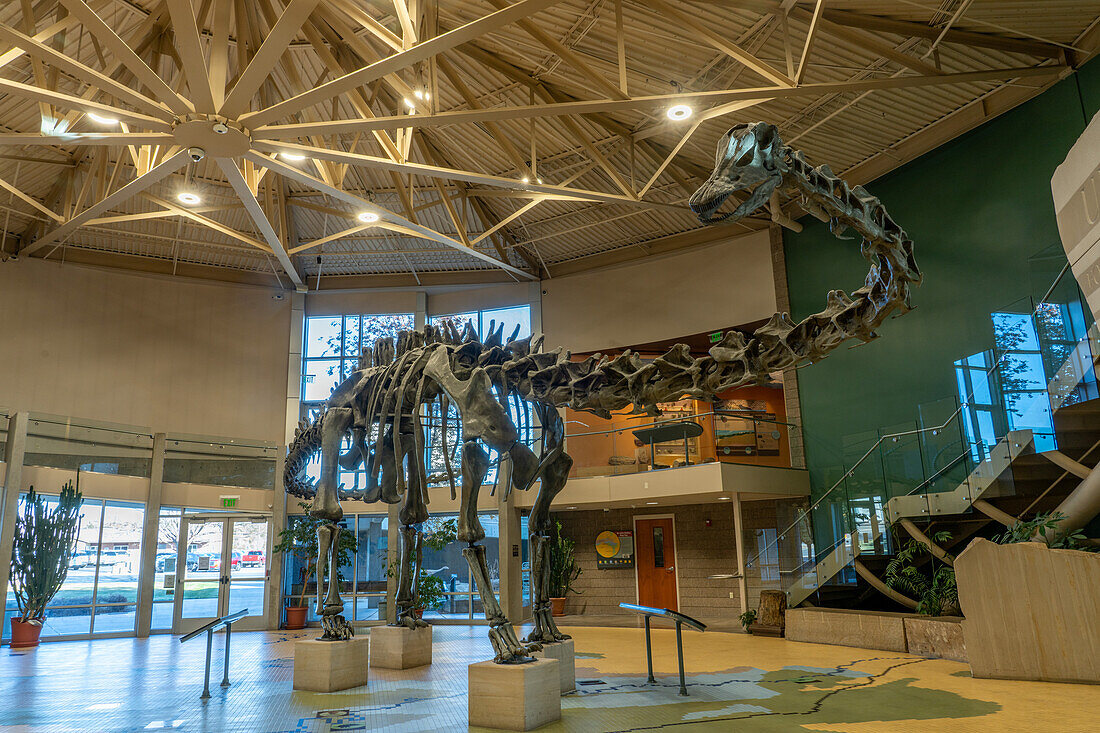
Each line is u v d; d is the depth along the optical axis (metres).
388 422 9.12
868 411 14.52
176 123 9.30
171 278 18.33
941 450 11.49
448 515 17.20
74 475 14.37
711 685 7.71
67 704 7.27
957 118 12.98
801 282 15.89
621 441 15.82
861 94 12.41
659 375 5.94
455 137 14.86
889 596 11.76
